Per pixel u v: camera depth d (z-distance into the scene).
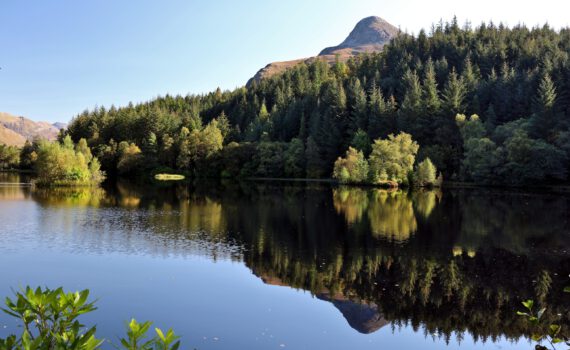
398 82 115.12
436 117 84.31
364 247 24.95
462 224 32.59
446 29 162.50
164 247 24.19
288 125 112.25
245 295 16.97
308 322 14.59
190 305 15.76
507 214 37.59
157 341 4.02
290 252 23.64
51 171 66.94
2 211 37.09
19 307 3.62
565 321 14.91
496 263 21.73
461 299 16.92
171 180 92.25
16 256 21.75
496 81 95.31
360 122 94.56
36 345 3.43
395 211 39.69
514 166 63.12
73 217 34.12
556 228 30.86
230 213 37.75
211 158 100.25
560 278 19.41
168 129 114.19
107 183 78.19
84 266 20.22
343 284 18.52
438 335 13.89
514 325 14.66
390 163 70.69
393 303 16.48
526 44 124.06
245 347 12.59
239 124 132.75
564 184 65.69
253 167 98.94
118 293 16.77
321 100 112.25
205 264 21.06
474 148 69.31
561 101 76.88
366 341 13.34
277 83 152.12
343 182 76.62
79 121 124.94
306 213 38.22
